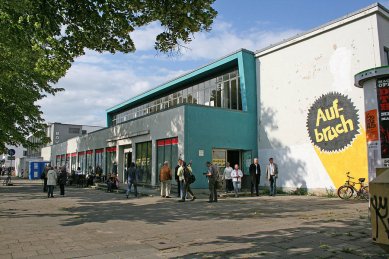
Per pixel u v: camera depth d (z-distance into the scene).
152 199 16.95
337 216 10.34
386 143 8.38
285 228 8.47
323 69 18.77
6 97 19.89
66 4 8.17
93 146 34.97
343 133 17.53
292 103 20.38
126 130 27.34
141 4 8.30
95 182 28.50
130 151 27.58
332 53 18.36
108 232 8.28
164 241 7.20
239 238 7.39
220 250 6.35
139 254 6.14
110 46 9.63
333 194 17.72
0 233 8.20
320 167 18.59
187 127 19.78
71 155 42.38
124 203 15.12
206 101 26.30
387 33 17.17
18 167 65.06
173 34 8.82
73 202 15.64
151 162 23.38
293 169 20.03
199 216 10.90
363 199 15.76
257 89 22.81
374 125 8.59
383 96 8.48
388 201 3.18
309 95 19.44
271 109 21.67
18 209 13.07
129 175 18.25
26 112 21.70
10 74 18.44
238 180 18.27
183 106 19.91
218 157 20.95
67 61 10.27
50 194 19.58
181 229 8.62
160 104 32.62
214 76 25.73
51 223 9.71
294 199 16.50
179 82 28.27
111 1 8.24
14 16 8.93
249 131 22.25
